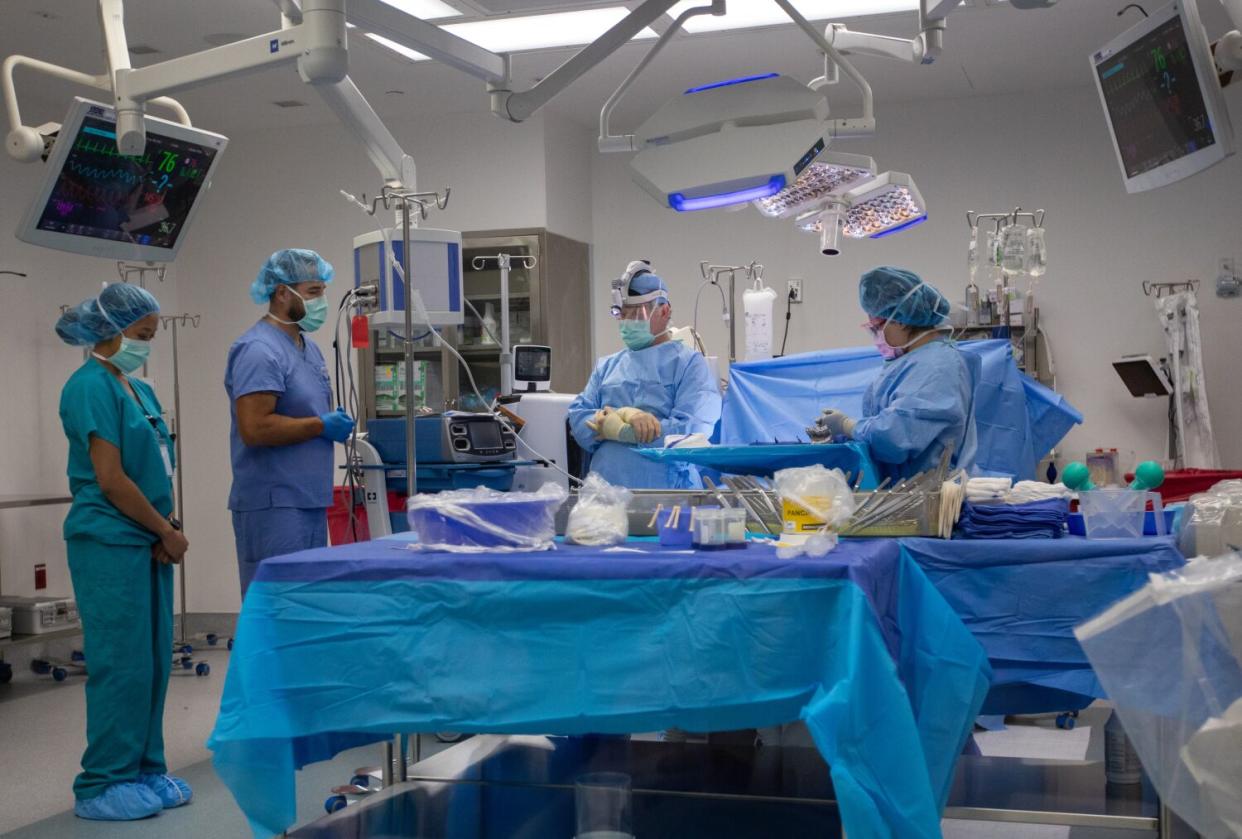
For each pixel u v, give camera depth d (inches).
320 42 87.9
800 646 77.0
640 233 274.2
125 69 102.3
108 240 122.4
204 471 264.5
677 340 164.4
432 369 250.1
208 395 263.9
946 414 108.4
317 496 138.9
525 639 81.4
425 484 148.3
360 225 254.7
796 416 152.9
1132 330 248.2
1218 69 108.5
